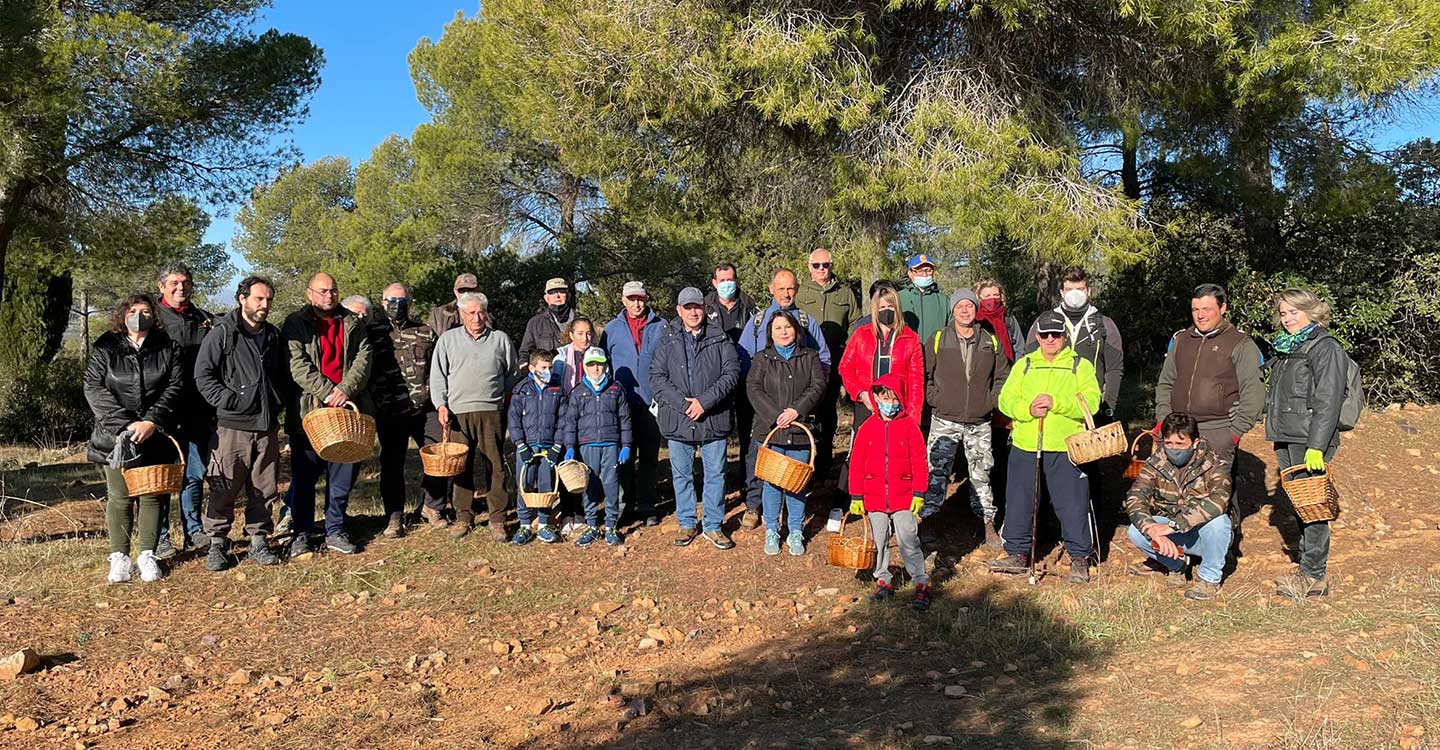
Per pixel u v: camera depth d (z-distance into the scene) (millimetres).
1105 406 6719
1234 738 3678
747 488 7621
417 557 6887
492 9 14938
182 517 7035
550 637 5492
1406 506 7852
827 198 11047
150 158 14867
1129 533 5922
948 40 9953
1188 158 10664
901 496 5641
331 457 6199
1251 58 8633
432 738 4184
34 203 15461
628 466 7957
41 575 6301
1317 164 10125
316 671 5004
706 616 5738
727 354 7098
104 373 6094
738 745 3941
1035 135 9336
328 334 6719
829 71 9188
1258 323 10969
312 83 15945
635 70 9414
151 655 5184
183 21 15461
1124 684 4336
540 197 26812
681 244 21719
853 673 4773
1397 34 8062
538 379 7133
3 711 4434
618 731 4188
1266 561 6359
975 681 4570
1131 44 9617
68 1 14250
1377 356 11117
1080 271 6730
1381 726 3664
